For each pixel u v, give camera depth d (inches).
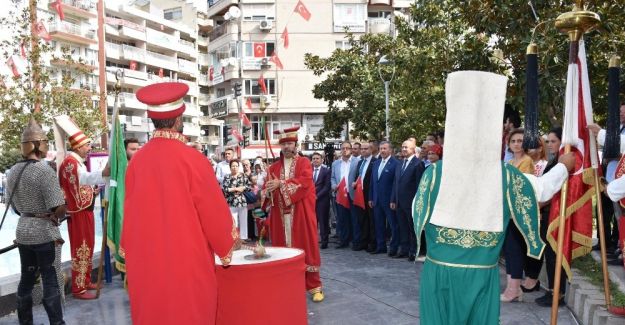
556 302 147.9
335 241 420.8
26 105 821.2
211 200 136.5
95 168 312.7
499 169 120.2
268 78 1384.1
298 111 1380.4
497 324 120.5
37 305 237.3
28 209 189.6
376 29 1307.8
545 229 219.0
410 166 321.1
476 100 118.3
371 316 215.8
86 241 250.4
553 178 127.3
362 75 752.3
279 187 238.4
